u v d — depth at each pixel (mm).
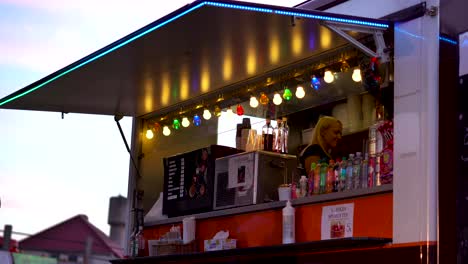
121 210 29422
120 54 4684
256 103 5441
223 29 4242
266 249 4457
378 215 4047
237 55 4781
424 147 3777
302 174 5047
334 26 4109
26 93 5266
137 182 6309
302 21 4109
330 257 4238
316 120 5238
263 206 4879
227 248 5055
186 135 6047
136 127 6367
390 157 4098
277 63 5000
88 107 5914
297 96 5172
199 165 5547
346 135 4988
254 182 5004
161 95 5688
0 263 19562
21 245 26875
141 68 4977
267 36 4418
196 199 5516
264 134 5289
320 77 4969
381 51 4137
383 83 4406
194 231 5488
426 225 3701
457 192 3619
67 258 27359
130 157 6312
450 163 3678
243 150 5508
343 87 4977
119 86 5383
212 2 3793
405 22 4012
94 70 4988
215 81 5375
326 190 4484
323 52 4777
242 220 5066
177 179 5758
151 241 5707
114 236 28969
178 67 5008
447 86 3771
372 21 4031
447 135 3717
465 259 3527
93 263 25953
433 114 3791
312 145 5008
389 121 4238
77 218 28422
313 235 4445
